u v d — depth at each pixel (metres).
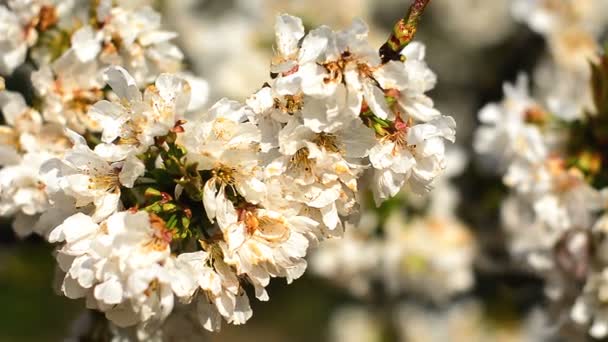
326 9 1.31
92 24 0.83
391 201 1.07
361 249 1.11
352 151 0.75
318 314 2.06
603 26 1.22
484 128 0.99
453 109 1.48
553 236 0.94
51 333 1.73
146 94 0.75
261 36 1.28
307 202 0.75
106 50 0.82
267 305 2.10
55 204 0.77
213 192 0.75
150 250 0.74
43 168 0.77
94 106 0.76
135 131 0.76
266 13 1.29
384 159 0.75
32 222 0.83
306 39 0.74
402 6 1.48
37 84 0.82
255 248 0.75
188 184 0.75
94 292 0.75
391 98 0.76
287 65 0.74
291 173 0.75
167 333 0.83
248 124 0.75
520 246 0.97
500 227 1.08
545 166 0.93
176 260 0.74
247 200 0.75
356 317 1.39
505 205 1.00
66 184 0.76
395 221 1.09
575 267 0.93
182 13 1.19
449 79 1.50
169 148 0.75
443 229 1.10
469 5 1.48
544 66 1.15
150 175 0.77
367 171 0.78
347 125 0.75
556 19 1.14
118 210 0.76
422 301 1.27
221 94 1.21
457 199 1.12
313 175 0.75
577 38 1.13
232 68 1.23
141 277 0.73
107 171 0.76
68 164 0.76
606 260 0.92
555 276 0.95
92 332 0.85
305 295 2.04
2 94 0.83
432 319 1.33
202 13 1.24
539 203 0.93
